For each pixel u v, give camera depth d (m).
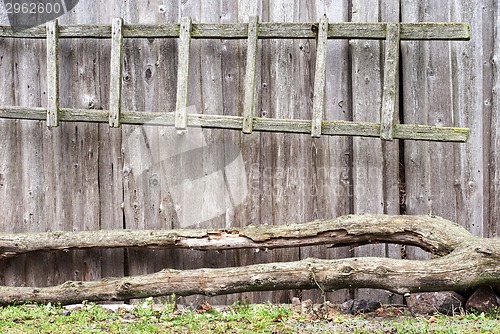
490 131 6.20
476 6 6.18
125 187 6.38
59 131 6.41
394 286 5.45
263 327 5.10
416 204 6.21
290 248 6.27
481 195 6.19
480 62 6.19
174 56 6.34
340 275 5.56
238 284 5.74
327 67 6.23
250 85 6.04
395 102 5.98
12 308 5.75
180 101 6.10
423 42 6.20
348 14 6.23
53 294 5.90
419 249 6.16
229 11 6.31
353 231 5.89
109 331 5.00
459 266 5.35
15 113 6.28
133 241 6.10
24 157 6.46
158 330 4.98
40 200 6.44
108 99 6.39
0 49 6.43
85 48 6.38
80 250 6.34
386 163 6.21
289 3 6.26
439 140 5.89
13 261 6.43
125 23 6.36
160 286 5.81
